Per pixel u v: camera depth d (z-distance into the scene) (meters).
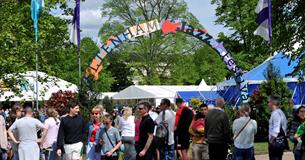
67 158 12.66
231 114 18.00
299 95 26.94
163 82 60.38
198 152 13.87
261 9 18.25
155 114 16.56
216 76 62.03
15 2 24.09
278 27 20.05
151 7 56.94
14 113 15.55
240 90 27.23
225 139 12.30
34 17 21.83
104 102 27.53
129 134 13.47
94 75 24.28
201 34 27.52
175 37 58.34
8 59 21.17
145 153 11.37
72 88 25.39
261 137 25.38
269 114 24.83
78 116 12.75
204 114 13.95
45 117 18.20
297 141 10.94
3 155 13.73
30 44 22.02
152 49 58.72
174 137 15.05
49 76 23.61
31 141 12.77
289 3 20.08
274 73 24.81
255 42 21.86
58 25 25.14
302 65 18.80
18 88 23.05
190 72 59.81
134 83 82.69
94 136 13.19
